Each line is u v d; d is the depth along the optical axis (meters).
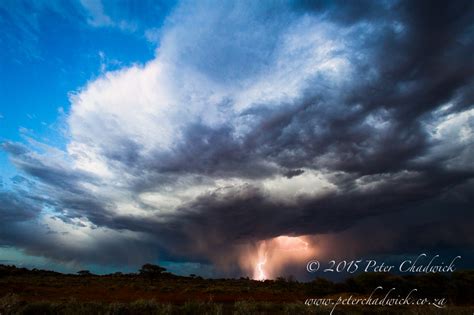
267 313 16.53
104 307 15.06
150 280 46.00
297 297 26.72
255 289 33.06
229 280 51.38
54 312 14.79
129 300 22.52
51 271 53.34
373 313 17.89
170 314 14.79
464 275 27.53
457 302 24.64
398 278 27.30
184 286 36.44
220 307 15.88
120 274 54.56
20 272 47.19
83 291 27.73
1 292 23.75
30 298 21.53
